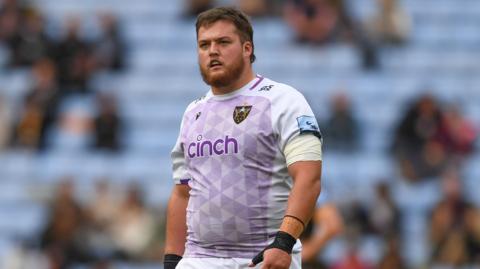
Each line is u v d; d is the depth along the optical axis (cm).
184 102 6259
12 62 6450
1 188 5753
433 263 4753
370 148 5603
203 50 1828
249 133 1791
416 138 5381
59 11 7081
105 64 6406
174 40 6694
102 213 4969
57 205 4962
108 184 5362
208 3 6819
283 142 1777
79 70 6312
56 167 5812
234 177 1795
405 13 6469
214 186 1806
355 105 5966
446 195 4803
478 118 5922
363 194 4950
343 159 5456
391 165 5388
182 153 1897
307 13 6381
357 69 6250
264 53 6362
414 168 5316
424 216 5100
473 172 5359
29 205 5669
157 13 6912
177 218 1920
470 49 6425
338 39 6378
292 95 1806
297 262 1827
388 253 4547
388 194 4712
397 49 6350
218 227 1805
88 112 6119
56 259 4894
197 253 1833
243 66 1831
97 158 5834
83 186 5666
